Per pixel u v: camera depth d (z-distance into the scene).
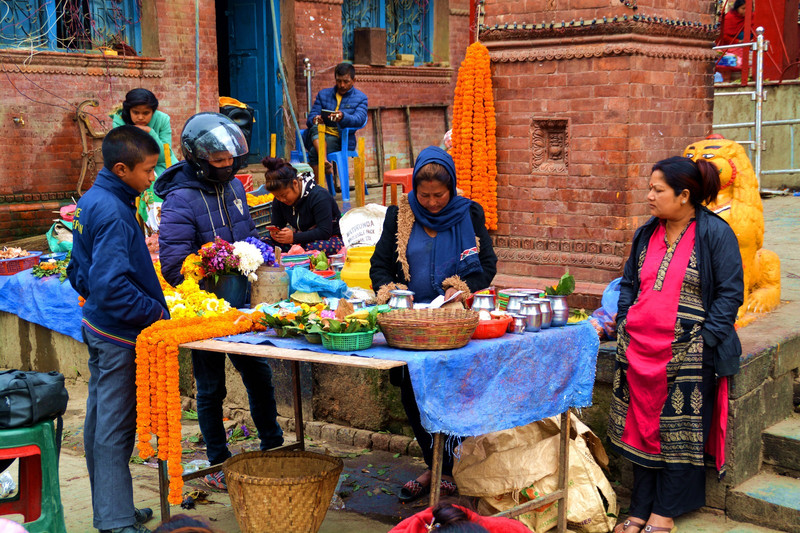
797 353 4.91
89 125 10.41
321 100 10.48
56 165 10.34
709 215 4.08
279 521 3.73
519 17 6.11
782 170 11.11
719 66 11.90
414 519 2.44
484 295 3.93
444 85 15.82
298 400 4.86
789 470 4.52
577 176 5.99
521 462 4.11
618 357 4.24
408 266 4.28
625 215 5.80
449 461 4.52
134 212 4.02
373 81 14.17
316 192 6.58
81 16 10.66
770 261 5.52
